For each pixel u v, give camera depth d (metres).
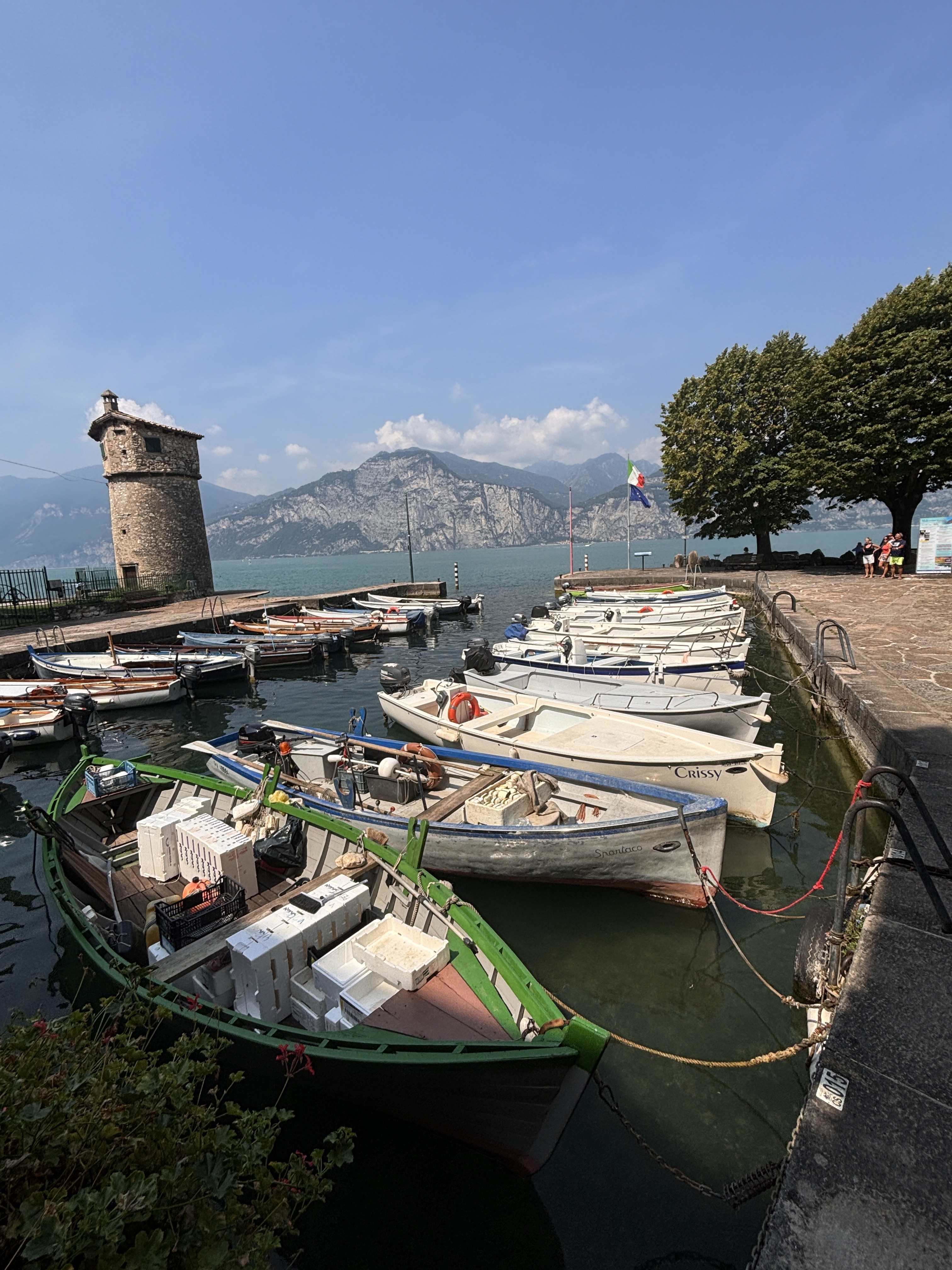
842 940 4.38
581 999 6.26
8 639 25.83
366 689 21.31
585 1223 4.20
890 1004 3.78
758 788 9.16
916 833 6.07
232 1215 2.24
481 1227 4.20
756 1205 4.27
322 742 11.42
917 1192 2.67
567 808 8.75
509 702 12.85
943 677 12.59
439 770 9.34
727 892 8.13
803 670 16.62
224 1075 4.96
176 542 42.09
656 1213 4.24
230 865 6.46
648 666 15.70
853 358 31.16
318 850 7.45
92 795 9.05
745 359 38.31
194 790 9.12
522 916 7.62
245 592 46.44
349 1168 4.55
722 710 11.95
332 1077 4.44
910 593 24.25
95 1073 2.55
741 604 32.78
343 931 5.70
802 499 38.03
